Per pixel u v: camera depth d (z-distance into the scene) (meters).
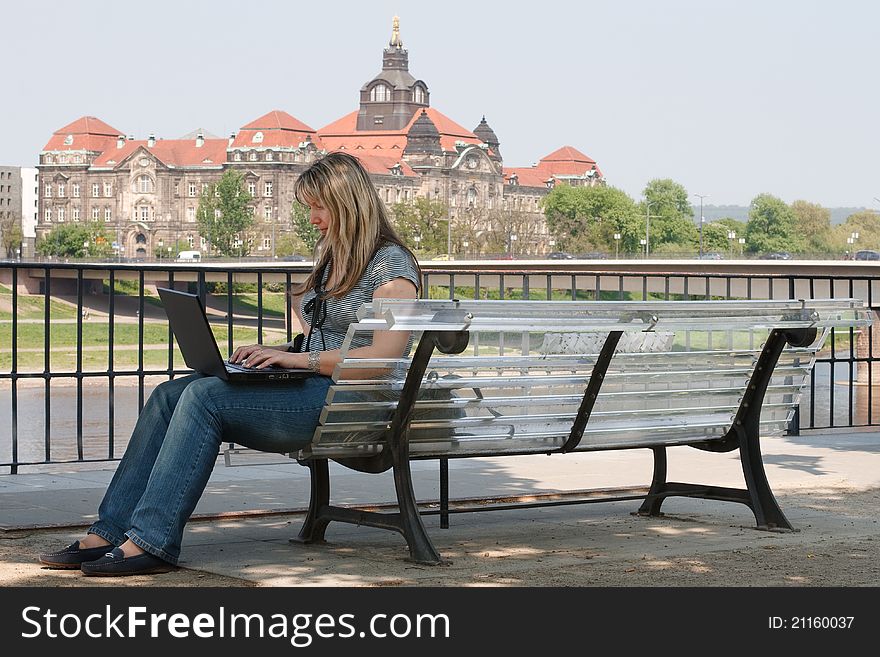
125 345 69.44
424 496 6.84
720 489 6.05
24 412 45.47
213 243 188.12
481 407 5.10
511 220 185.12
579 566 4.91
